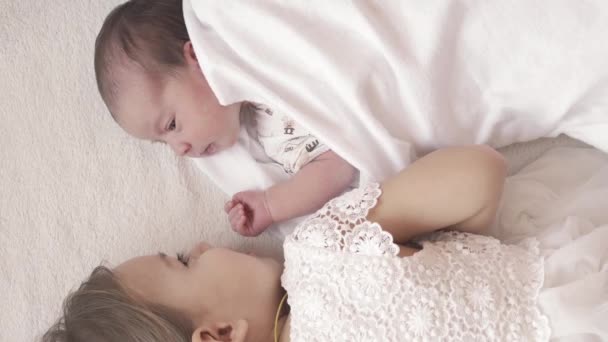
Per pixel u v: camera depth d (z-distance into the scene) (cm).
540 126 105
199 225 117
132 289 95
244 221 108
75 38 123
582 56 93
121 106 104
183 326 93
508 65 97
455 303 85
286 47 99
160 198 118
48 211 118
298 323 88
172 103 103
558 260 89
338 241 89
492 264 89
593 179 104
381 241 87
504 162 94
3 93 122
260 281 98
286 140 110
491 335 84
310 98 101
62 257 116
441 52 96
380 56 98
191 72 103
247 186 114
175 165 118
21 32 124
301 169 110
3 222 117
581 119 102
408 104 101
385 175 105
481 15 94
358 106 99
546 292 86
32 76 123
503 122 105
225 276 97
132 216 117
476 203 92
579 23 91
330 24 98
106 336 92
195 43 99
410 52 97
